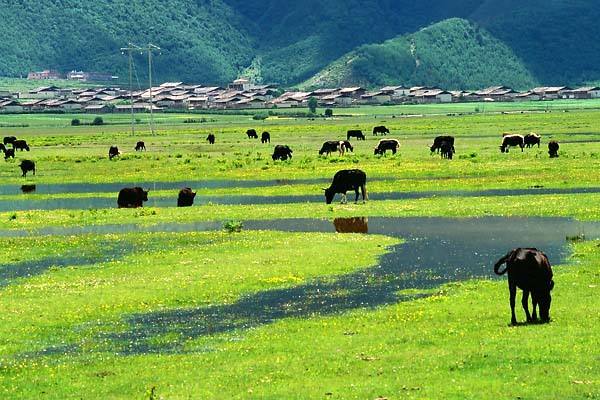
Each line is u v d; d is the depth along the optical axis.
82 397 46.47
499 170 156.25
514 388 43.41
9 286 75.44
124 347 56.62
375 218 108.94
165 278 76.31
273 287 72.31
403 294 68.19
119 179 170.12
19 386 48.81
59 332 60.75
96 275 79.25
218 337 57.94
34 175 181.25
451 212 110.31
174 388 46.94
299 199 132.00
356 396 43.81
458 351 50.06
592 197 117.94
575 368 45.75
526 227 98.12
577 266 75.25
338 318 61.06
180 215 116.44
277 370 49.06
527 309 55.19
